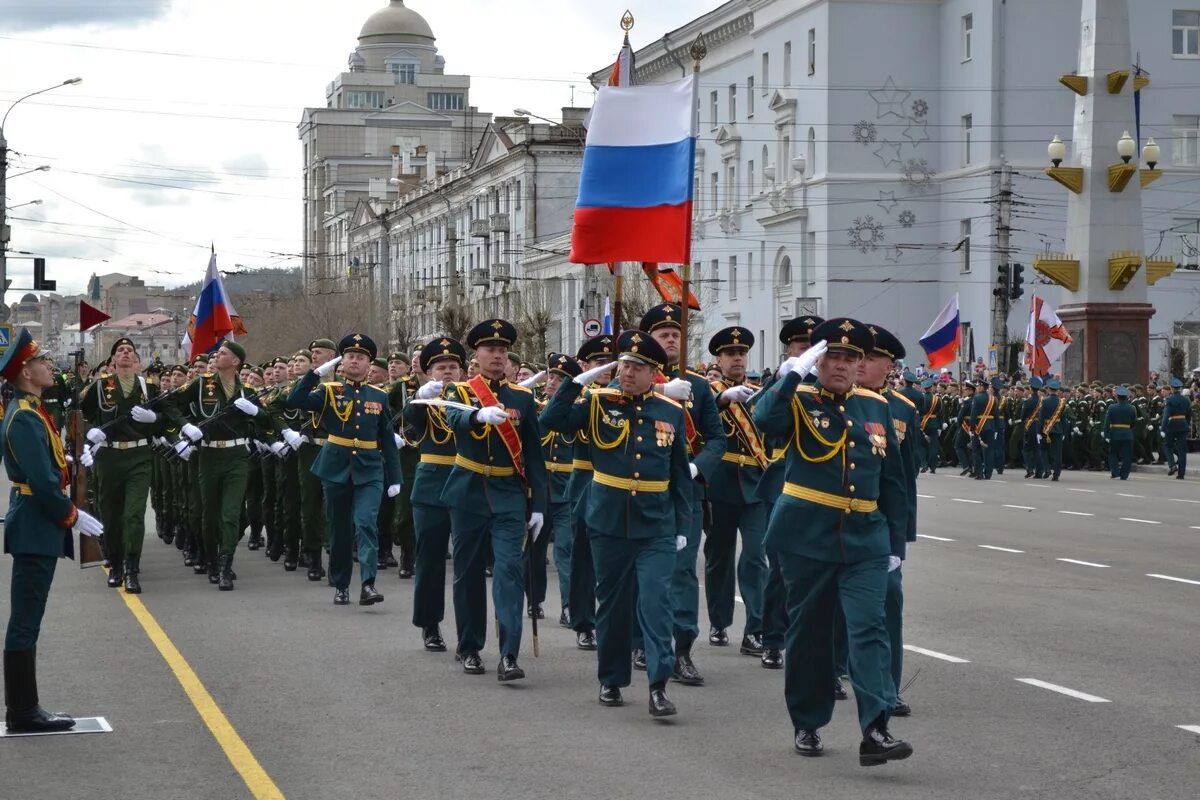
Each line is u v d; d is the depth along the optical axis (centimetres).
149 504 2602
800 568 790
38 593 850
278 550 1733
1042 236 5681
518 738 839
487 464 1023
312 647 1131
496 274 8231
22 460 834
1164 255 5888
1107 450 3638
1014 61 5653
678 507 938
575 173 7988
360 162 14325
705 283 6981
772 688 981
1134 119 4081
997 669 1038
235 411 1498
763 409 793
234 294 10469
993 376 3803
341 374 1441
